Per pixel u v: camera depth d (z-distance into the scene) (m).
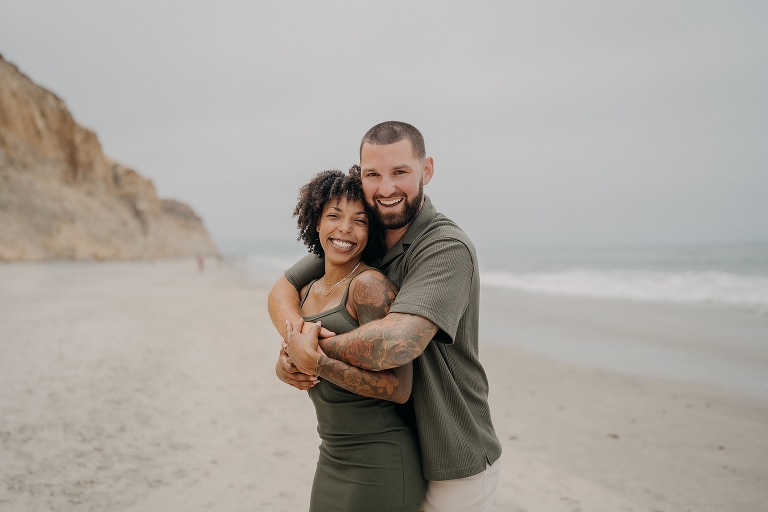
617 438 4.55
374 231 1.94
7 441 4.23
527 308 14.00
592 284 21.94
